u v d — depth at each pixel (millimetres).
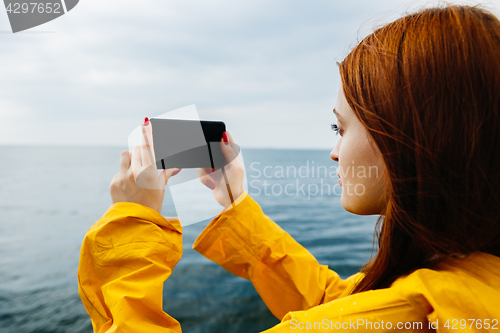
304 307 927
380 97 523
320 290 945
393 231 545
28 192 23875
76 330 4730
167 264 796
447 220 472
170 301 4926
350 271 6398
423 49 487
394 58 516
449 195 464
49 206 18688
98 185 27750
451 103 457
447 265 487
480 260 464
